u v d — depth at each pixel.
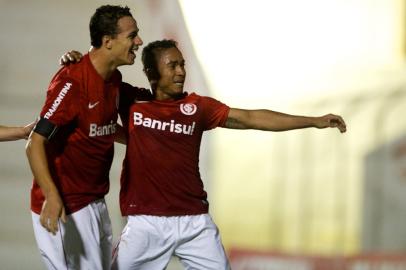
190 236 15.19
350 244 27.23
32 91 29.03
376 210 27.20
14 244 27.89
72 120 13.91
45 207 13.20
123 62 14.15
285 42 28.55
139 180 15.07
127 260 15.23
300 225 27.61
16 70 29.25
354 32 28.38
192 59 28.58
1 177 28.41
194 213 15.17
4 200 28.22
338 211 27.42
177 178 15.02
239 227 28.02
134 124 14.91
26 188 28.30
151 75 14.98
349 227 27.33
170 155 14.93
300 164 27.73
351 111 27.72
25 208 28.12
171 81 14.83
